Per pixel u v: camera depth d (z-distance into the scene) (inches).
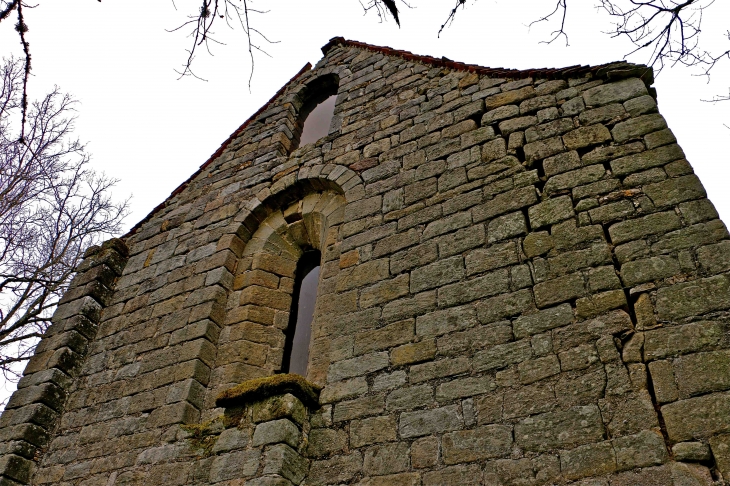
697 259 201.6
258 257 343.9
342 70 446.6
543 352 205.0
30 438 291.3
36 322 446.6
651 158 240.4
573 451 178.1
